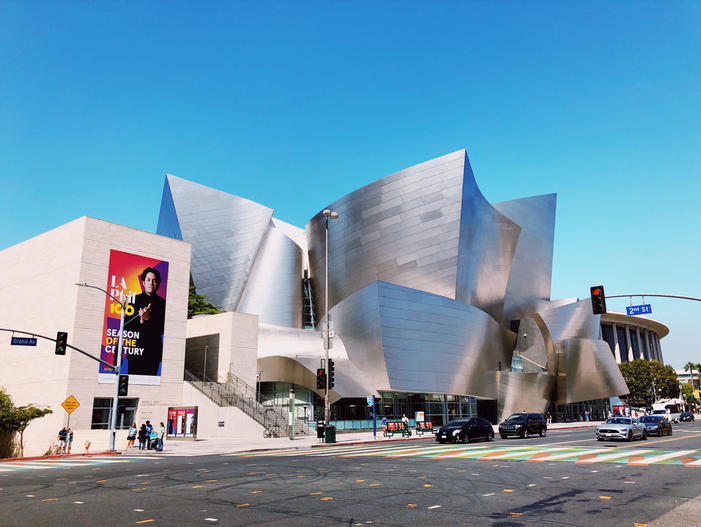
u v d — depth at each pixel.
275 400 48.25
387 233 60.72
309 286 73.56
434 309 50.66
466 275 58.53
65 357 37.09
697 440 28.19
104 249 39.81
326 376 31.17
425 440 34.34
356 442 31.64
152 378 41.09
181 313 44.06
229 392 43.50
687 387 145.00
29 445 38.31
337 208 65.94
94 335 38.28
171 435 39.91
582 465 16.70
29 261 43.94
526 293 73.88
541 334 66.06
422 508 10.04
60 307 39.22
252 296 67.62
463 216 57.31
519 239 74.19
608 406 78.31
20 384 41.25
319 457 21.52
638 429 28.62
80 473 17.36
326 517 9.30
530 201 78.12
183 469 17.75
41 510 10.27
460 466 16.89
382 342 46.03
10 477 16.52
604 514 9.36
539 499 10.88
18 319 43.38
